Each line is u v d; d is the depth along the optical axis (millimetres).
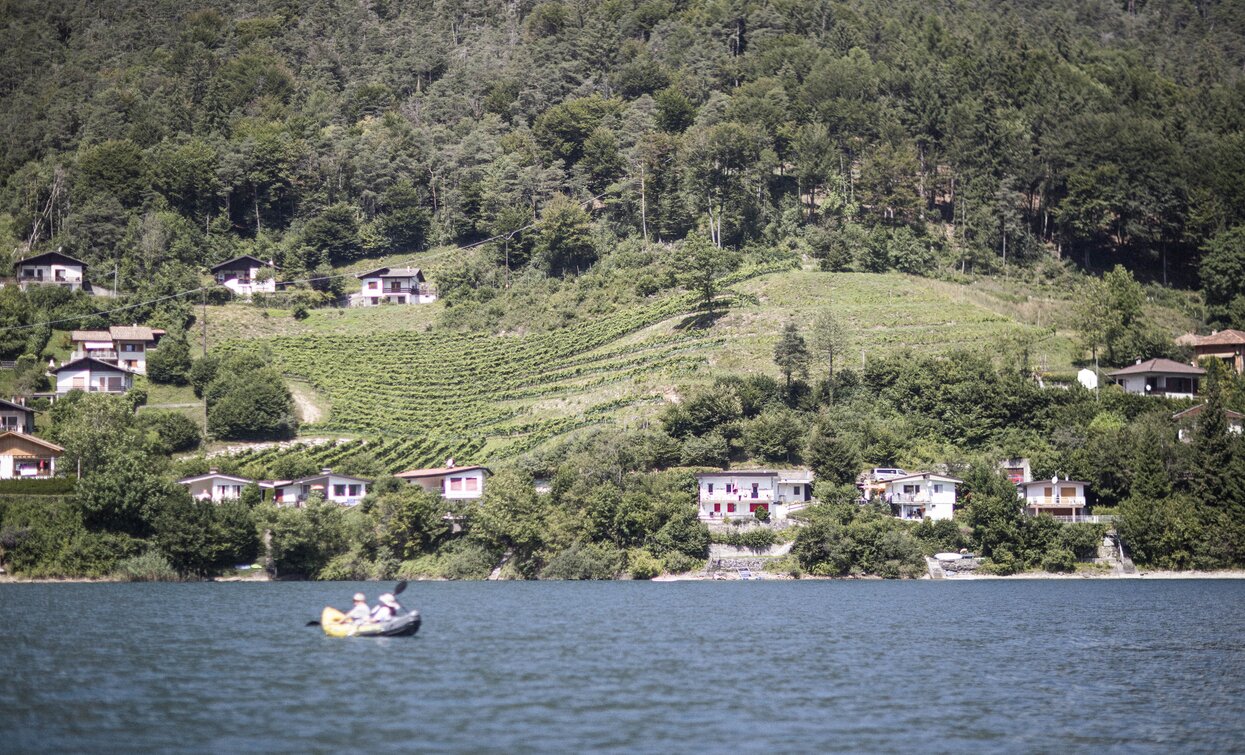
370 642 161625
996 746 107938
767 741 107500
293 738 105938
